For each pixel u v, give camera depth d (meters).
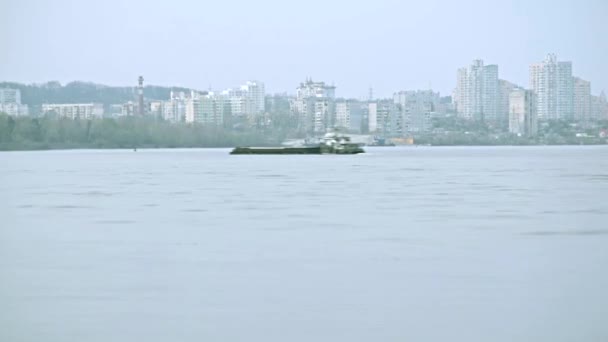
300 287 28.36
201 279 29.86
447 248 36.75
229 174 108.81
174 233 42.84
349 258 34.19
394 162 158.50
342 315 24.55
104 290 28.08
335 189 76.38
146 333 22.83
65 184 88.50
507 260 33.38
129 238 41.00
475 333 22.62
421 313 24.70
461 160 171.25
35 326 23.58
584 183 84.44
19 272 31.44
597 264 32.34
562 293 27.11
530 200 62.31
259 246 37.84
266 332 22.86
